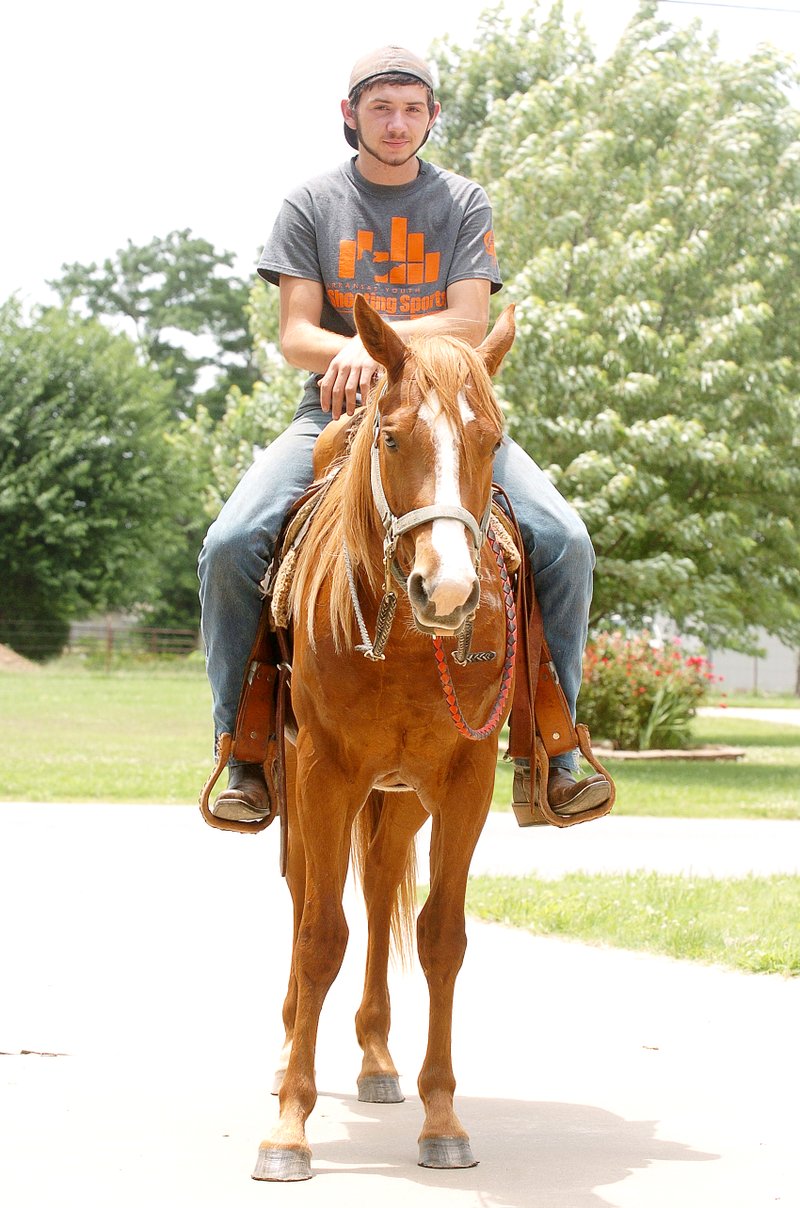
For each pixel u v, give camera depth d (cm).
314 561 391
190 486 5247
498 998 580
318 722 375
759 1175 355
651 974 631
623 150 2253
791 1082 452
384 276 473
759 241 2212
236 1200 332
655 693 2084
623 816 1332
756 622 2356
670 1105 426
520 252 2134
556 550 431
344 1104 434
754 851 1083
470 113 2592
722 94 2302
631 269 1972
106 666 4584
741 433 2091
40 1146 376
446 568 302
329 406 428
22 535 4850
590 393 1925
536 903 785
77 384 5075
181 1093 434
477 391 329
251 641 448
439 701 363
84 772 1587
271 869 958
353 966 668
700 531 1989
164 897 828
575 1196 337
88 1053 479
